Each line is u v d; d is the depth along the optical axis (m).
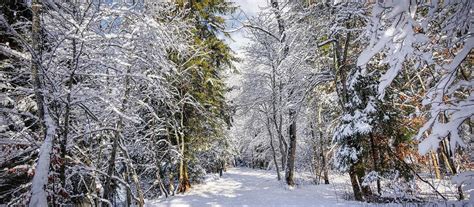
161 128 13.41
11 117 6.02
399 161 11.00
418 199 9.30
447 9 4.36
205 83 15.52
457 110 3.98
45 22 6.25
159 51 7.27
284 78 15.48
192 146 16.56
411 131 10.84
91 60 6.21
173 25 8.47
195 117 16.12
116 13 6.48
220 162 24.94
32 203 2.81
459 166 11.16
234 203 12.03
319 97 16.41
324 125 20.28
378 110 10.76
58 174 5.48
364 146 11.36
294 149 16.81
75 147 7.05
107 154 10.34
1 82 6.37
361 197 11.24
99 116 7.75
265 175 25.38
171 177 15.87
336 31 11.37
